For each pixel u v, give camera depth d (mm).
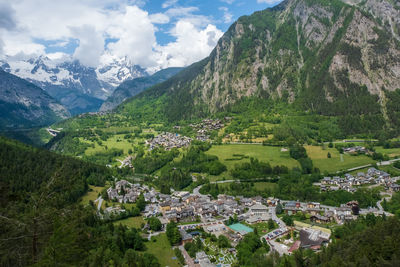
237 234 173500
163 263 147625
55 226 83688
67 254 83000
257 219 195750
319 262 130625
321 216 192625
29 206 87188
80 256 86688
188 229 183125
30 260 78375
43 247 81625
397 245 111375
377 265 107062
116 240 151375
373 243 120062
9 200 92500
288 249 154250
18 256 78438
